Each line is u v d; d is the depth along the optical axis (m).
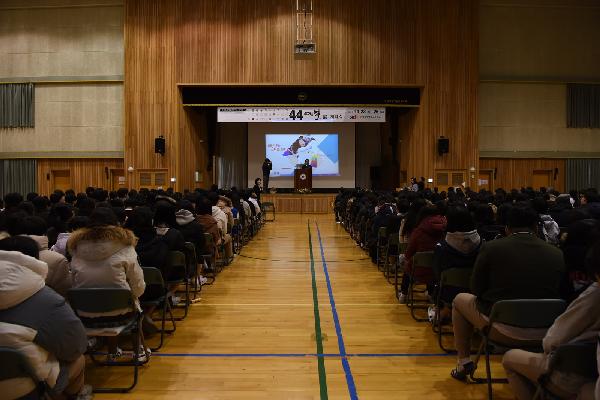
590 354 2.38
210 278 8.01
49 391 2.71
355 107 17.44
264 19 17.06
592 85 18.69
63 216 5.42
